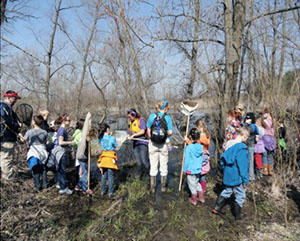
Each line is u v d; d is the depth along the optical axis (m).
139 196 4.55
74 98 12.18
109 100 10.70
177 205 4.23
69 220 3.80
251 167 5.09
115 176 5.82
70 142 4.62
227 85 5.48
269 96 4.32
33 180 5.18
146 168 5.73
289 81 4.34
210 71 4.93
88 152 4.66
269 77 4.25
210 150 8.16
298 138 4.54
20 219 3.77
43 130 4.75
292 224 3.75
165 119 4.52
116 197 4.58
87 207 4.21
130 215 3.88
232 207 4.23
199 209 4.11
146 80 9.16
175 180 5.53
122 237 3.36
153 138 4.44
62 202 4.39
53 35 8.51
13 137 4.77
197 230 3.54
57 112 12.08
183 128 11.68
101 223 3.66
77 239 3.34
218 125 5.28
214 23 5.73
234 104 5.46
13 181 4.85
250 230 3.59
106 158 4.54
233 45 5.47
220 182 5.25
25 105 6.36
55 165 4.64
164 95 7.69
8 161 4.74
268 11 4.58
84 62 9.86
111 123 13.22
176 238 3.36
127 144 8.99
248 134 3.78
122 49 8.27
